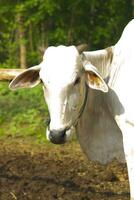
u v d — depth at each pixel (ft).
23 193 21.16
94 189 22.76
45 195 20.99
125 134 17.58
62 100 16.47
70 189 22.17
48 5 51.72
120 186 23.54
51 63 16.63
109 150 18.81
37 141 32.91
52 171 25.20
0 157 28.09
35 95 41.57
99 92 18.49
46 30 56.24
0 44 63.41
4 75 24.16
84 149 18.99
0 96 42.14
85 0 53.52
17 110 38.60
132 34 18.08
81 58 17.21
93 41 54.34
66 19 54.65
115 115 17.93
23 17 54.65
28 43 59.00
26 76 17.75
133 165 17.39
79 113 17.60
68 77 16.47
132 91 17.46
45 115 36.42
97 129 18.74
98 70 18.12
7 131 35.40
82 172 25.53
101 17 55.26
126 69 17.79
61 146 31.91
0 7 55.83
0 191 21.24
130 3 55.21
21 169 25.35
